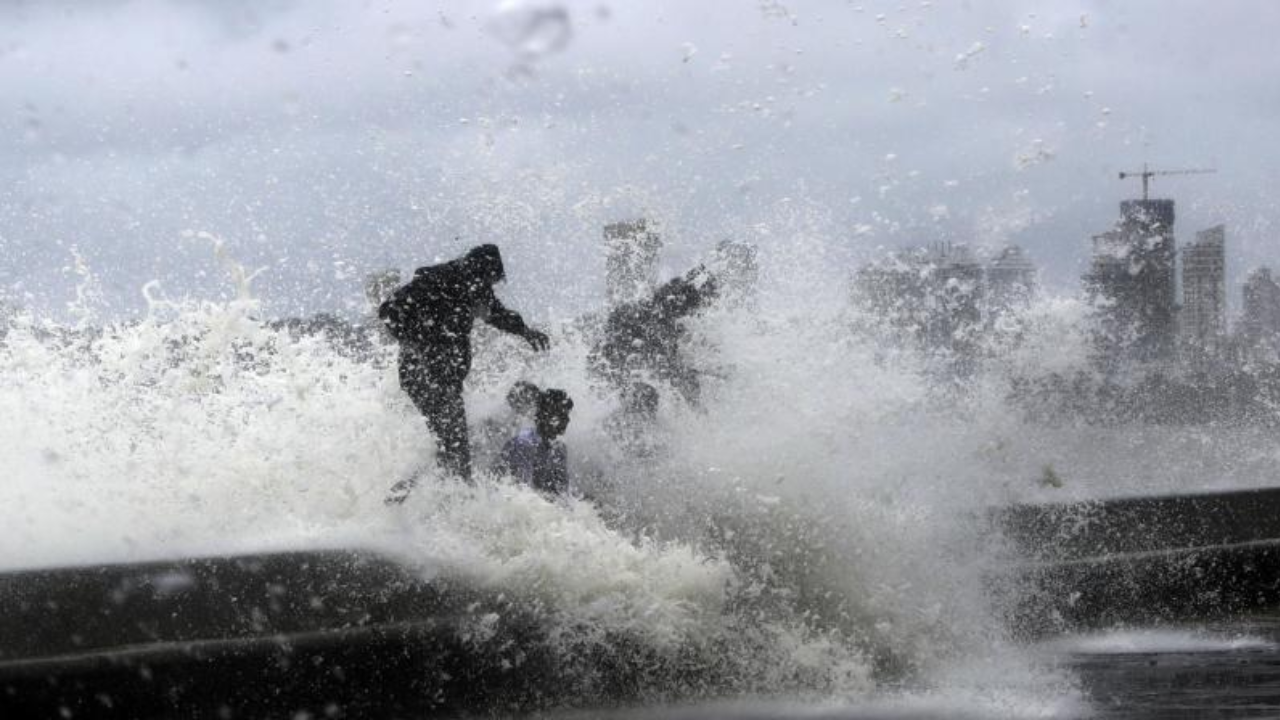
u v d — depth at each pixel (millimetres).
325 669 10750
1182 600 14961
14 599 10141
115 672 10227
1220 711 9758
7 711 10000
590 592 11641
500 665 11211
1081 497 15641
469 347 14469
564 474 14180
